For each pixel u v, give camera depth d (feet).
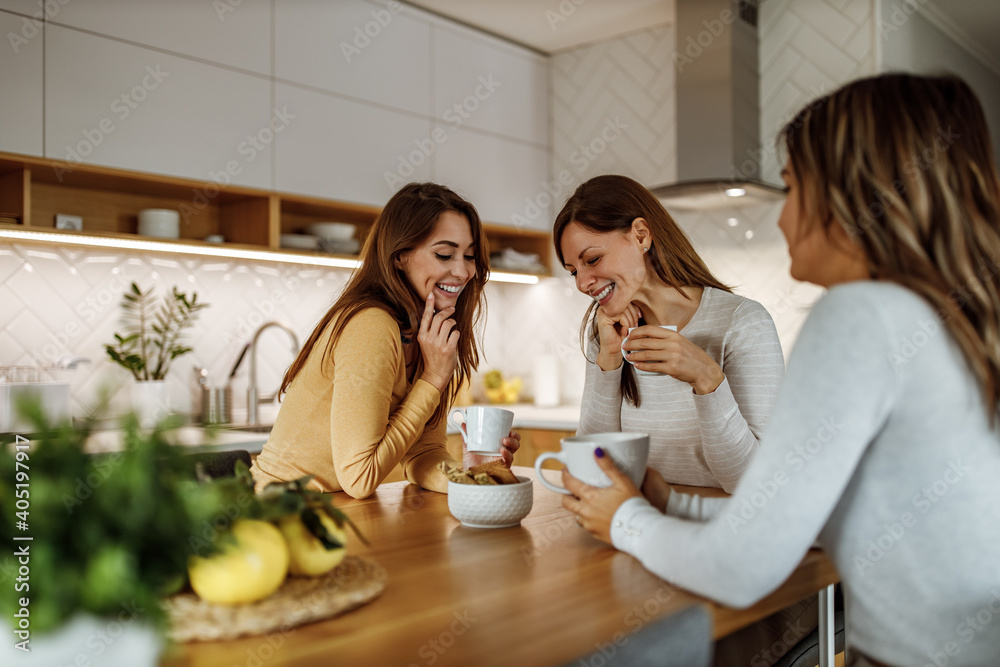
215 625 1.99
